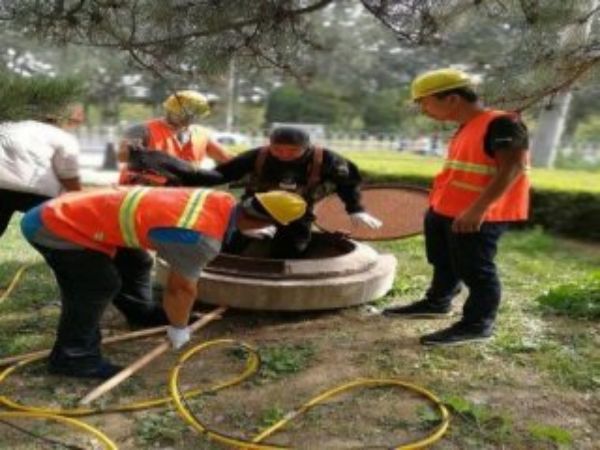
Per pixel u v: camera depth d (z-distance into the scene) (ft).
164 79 15.99
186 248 11.70
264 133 142.61
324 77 169.07
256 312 17.33
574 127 142.31
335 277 16.93
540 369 14.40
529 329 16.62
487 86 17.26
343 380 13.67
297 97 179.63
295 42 15.57
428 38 15.53
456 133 15.71
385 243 26.89
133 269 15.93
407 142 130.93
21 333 15.76
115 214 12.21
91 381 13.29
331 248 19.25
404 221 19.48
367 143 136.87
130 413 12.12
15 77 13.62
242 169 16.92
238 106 171.22
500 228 14.99
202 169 16.71
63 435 11.30
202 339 15.67
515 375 14.10
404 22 15.35
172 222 11.75
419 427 11.92
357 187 17.33
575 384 13.78
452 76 14.73
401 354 14.92
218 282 16.33
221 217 12.11
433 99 14.89
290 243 18.01
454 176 15.17
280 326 16.53
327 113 179.83
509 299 19.22
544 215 33.30
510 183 13.91
